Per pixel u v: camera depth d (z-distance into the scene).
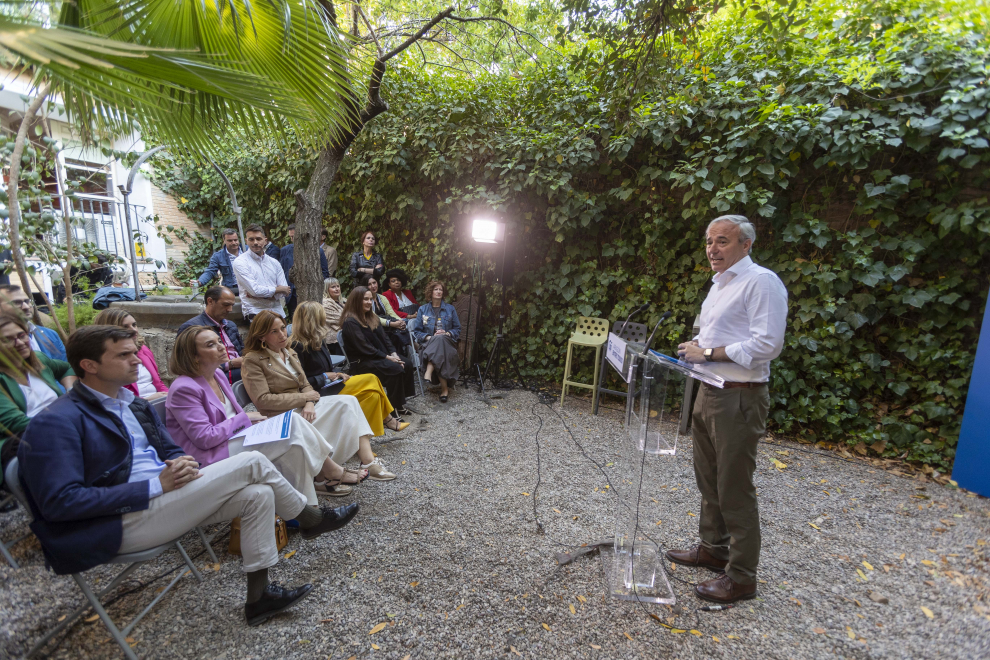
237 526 2.42
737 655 1.87
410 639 1.90
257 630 1.94
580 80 5.07
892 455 3.74
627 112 4.01
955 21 3.56
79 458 1.70
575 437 4.19
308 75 2.34
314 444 2.68
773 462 3.71
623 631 1.98
